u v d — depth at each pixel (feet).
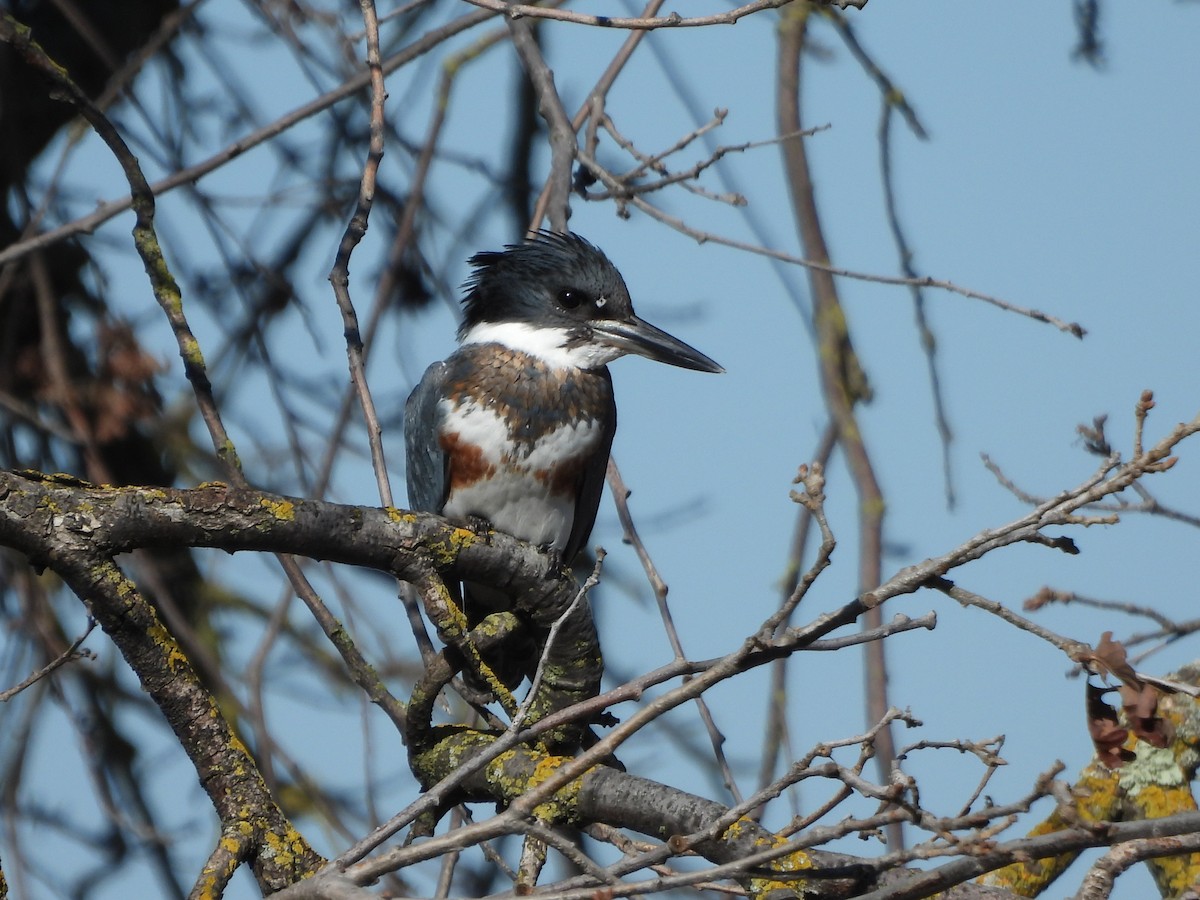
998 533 14.57
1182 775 20.43
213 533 17.72
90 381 34.19
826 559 14.07
